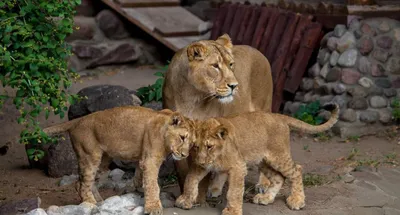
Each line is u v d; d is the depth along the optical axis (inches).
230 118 406.6
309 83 629.3
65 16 418.0
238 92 447.5
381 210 429.4
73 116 538.9
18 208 398.6
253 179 486.0
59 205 434.6
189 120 386.9
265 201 422.3
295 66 637.9
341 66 603.5
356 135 595.5
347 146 573.6
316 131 423.2
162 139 383.9
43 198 453.7
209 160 383.6
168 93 430.9
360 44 602.9
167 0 782.5
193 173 396.2
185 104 422.3
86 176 402.6
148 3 770.8
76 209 390.0
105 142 396.8
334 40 610.5
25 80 400.5
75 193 464.1
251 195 450.0
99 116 399.5
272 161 414.6
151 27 742.5
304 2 665.6
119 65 761.0
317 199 437.4
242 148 401.7
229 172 390.3
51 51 419.2
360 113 597.9
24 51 407.5
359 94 597.9
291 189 423.5
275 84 644.1
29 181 500.7
